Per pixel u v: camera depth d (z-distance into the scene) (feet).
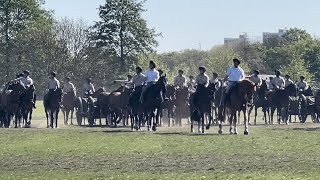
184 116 203.00
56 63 415.23
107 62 424.05
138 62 431.84
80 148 119.44
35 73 417.28
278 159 103.86
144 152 113.09
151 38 441.68
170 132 162.71
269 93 208.74
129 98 172.96
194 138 140.97
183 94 200.75
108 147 121.19
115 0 431.84
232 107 156.35
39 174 86.89
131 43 435.94
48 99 187.01
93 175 85.66
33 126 197.88
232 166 95.55
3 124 190.49
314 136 146.92
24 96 186.50
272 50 613.11
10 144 127.13
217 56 582.76
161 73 183.42
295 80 482.28
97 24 433.89
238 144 127.03
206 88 162.50
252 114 294.87
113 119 199.31
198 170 91.30
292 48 600.39
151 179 82.38
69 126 196.95
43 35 422.00
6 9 435.94
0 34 434.71
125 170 91.25
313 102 220.23
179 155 108.99
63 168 93.40
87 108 205.05
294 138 141.18
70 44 422.41
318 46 588.50
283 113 222.48
